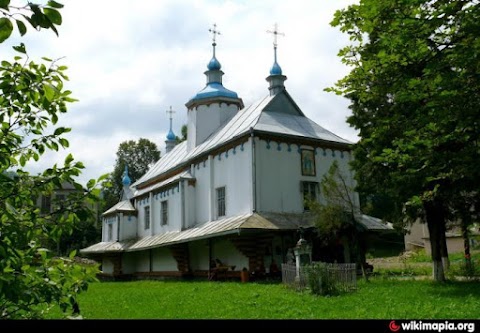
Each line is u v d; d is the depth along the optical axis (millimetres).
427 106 7016
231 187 24688
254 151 23344
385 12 7125
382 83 7875
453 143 7832
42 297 3889
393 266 29531
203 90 32562
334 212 19562
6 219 3770
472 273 19125
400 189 15641
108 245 37094
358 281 18547
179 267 28422
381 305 11758
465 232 19562
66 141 4617
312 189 24984
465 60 6445
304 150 25078
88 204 4477
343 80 8125
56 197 4438
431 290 14414
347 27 7875
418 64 7328
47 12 2811
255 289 17141
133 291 20750
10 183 3932
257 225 21031
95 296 19062
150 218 34125
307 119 27281
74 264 4363
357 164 18406
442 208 17297
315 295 14180
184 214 27859
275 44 28234
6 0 2734
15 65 4070
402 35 6734
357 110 17766
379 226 23500
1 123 4309
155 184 35531
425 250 37406
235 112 32156
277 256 22906
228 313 11688
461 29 6727
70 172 4332
